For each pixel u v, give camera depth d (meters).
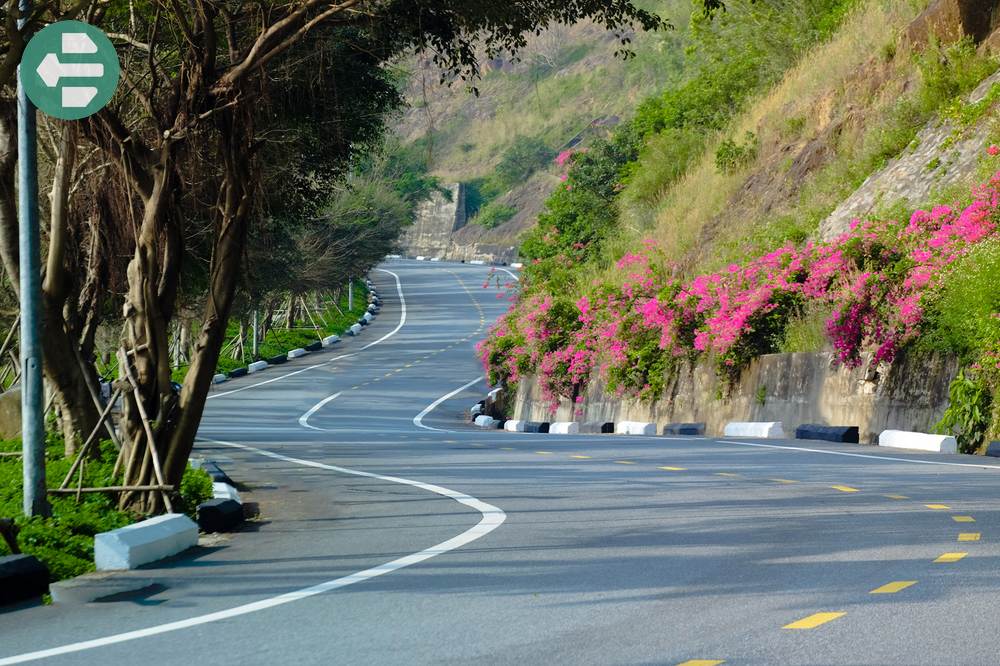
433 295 145.75
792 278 36.91
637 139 78.44
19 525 13.83
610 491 18.47
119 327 38.38
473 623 9.04
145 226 17.08
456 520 15.49
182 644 8.61
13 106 17.69
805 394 33.56
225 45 24.64
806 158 47.97
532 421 52.97
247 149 17.88
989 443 25.20
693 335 40.69
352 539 14.02
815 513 14.83
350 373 81.50
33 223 14.77
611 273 57.47
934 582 9.87
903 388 29.38
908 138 41.28
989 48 41.12
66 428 20.44
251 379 78.75
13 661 8.22
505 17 18.86
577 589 10.30
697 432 37.56
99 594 10.97
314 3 17.67
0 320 30.56
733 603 9.40
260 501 19.19
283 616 9.53
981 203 29.72
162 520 13.49
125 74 19.47
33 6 15.38
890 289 30.95
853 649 7.70
